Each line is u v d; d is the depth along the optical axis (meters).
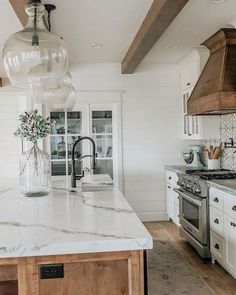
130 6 2.96
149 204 5.49
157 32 3.20
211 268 3.43
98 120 5.47
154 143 5.48
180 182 4.29
